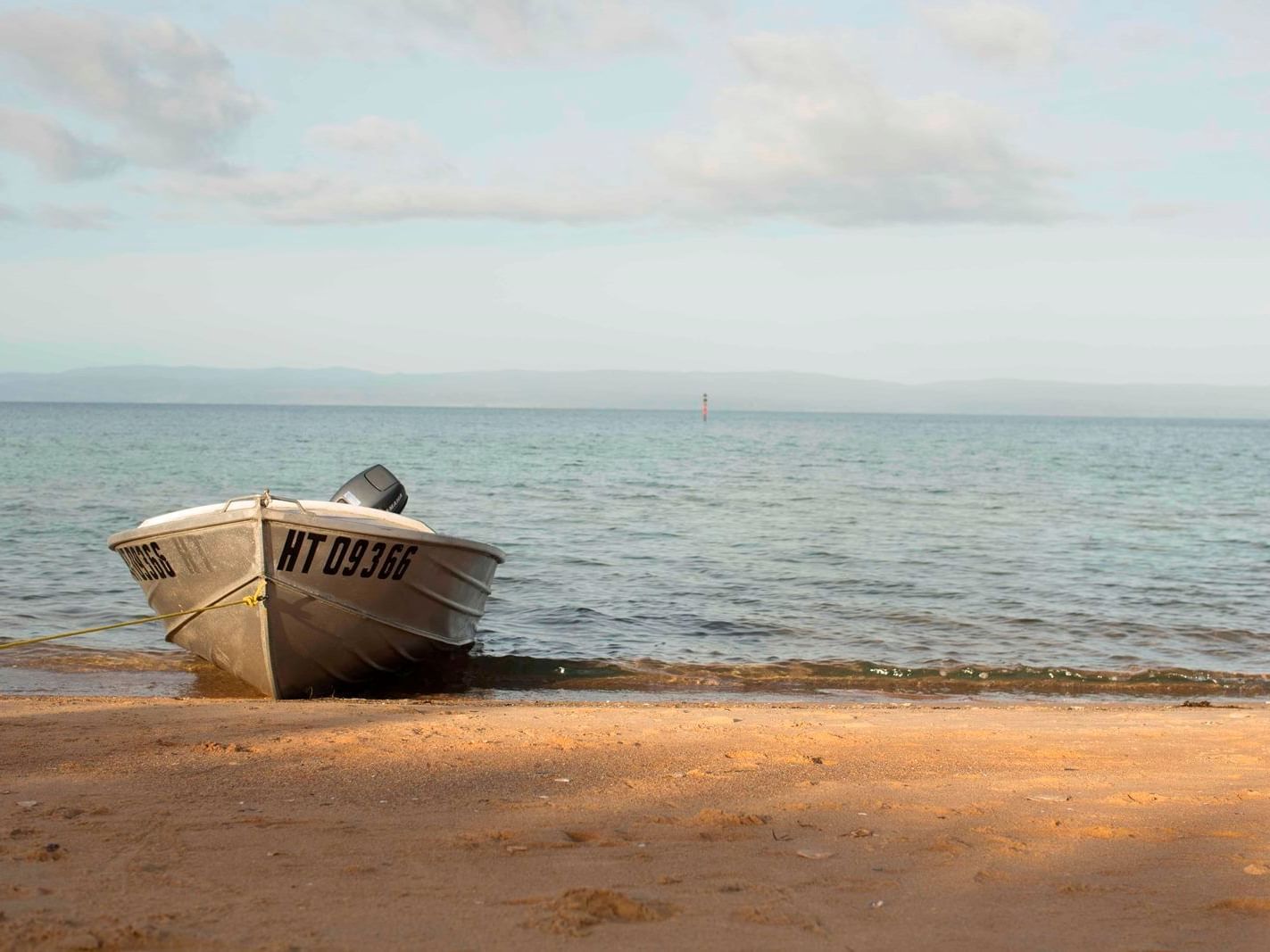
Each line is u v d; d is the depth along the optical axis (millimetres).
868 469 59969
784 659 13289
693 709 9508
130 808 4914
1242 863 4238
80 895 3453
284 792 5359
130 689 10945
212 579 10203
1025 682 12234
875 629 15367
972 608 17141
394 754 6469
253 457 61250
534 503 35750
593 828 4668
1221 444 118938
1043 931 3326
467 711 8797
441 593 11312
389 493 13242
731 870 3994
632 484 45031
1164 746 7312
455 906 3410
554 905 3387
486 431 126812
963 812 5129
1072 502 39000
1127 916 3496
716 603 17219
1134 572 21328
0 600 16125
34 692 10609
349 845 4281
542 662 12703
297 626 10172
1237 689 12016
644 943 3090
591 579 19500
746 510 33938
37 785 5426
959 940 3211
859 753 6848
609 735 7363
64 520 27141
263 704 9156
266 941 3002
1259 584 20047
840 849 4367
